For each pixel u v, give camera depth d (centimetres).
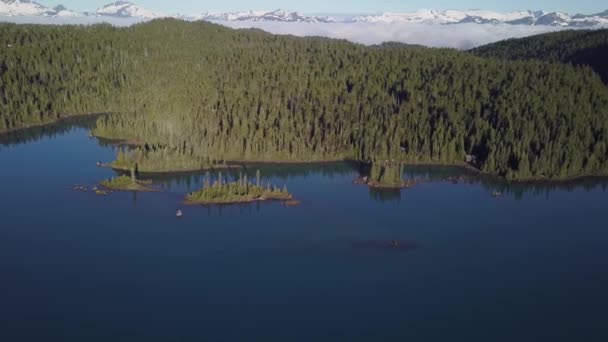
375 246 16775
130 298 13712
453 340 12319
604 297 14188
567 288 14588
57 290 14000
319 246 16700
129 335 12294
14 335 12188
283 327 12669
